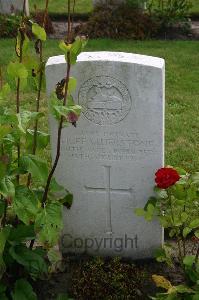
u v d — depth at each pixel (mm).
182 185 2398
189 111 3912
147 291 2477
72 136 2469
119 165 2508
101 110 2412
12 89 2287
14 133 2213
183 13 5438
